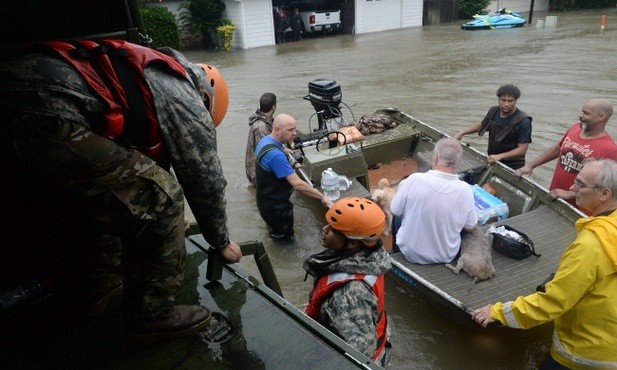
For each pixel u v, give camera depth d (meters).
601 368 2.43
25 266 1.95
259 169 4.62
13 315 1.90
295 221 5.32
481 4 27.08
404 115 6.41
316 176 5.04
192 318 1.71
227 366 1.59
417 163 6.04
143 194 1.38
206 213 1.58
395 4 24.77
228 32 20.38
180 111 1.41
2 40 1.89
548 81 11.30
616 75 11.53
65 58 1.28
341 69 14.44
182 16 21.39
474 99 10.12
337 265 2.09
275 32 22.36
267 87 12.42
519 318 2.60
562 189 4.40
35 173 1.26
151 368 1.60
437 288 3.36
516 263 3.65
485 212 4.50
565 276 2.36
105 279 1.90
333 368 1.57
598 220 2.33
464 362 3.38
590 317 2.40
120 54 1.36
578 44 16.31
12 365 1.66
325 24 23.33
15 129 1.21
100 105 1.28
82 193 1.31
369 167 5.99
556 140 7.45
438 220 3.52
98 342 1.74
